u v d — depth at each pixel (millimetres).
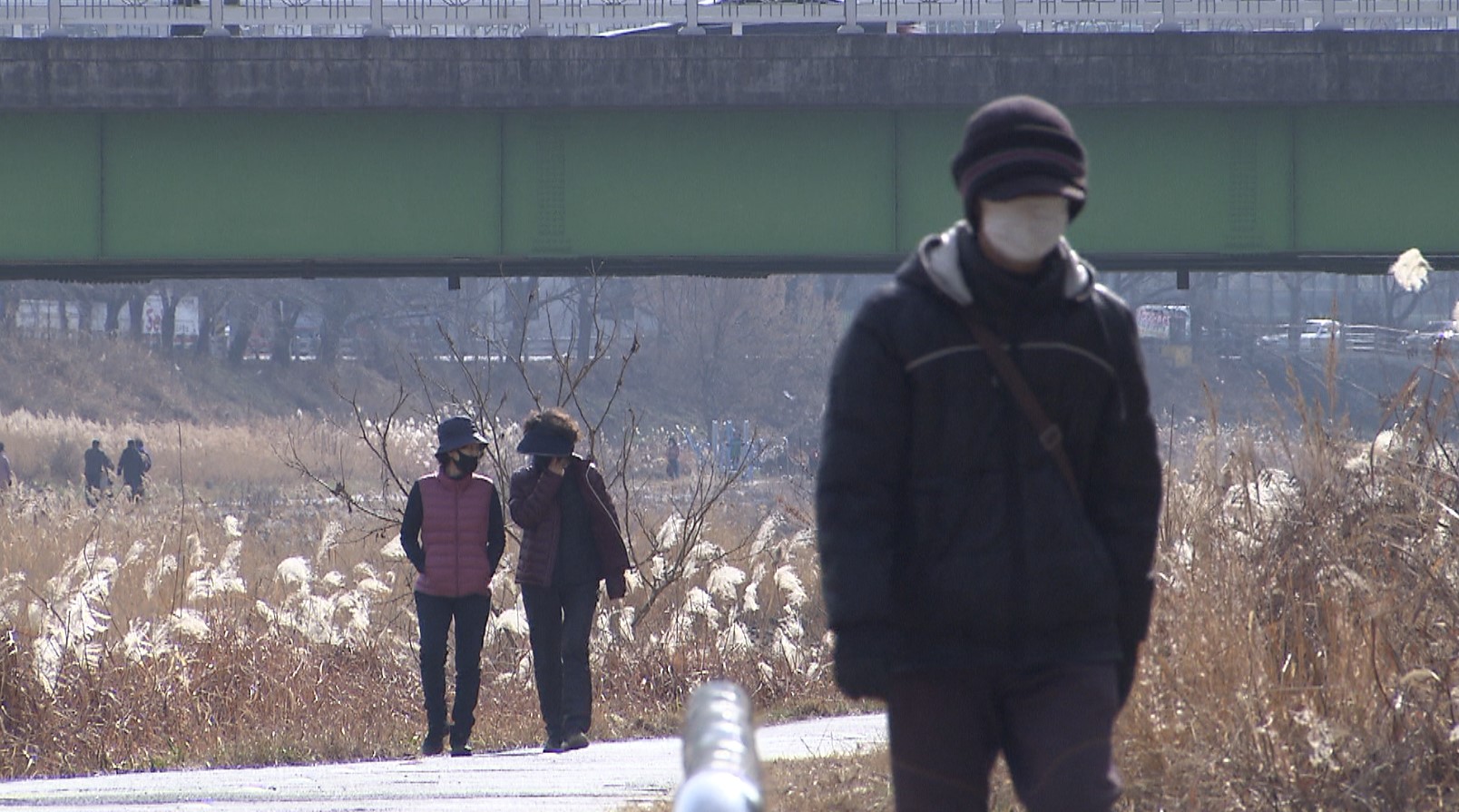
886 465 13102
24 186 81750
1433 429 25484
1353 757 21922
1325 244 82688
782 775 28062
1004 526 12992
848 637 12836
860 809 24031
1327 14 79688
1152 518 13719
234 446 178625
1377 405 25969
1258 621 23500
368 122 82688
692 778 6426
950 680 13125
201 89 79562
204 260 82375
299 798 28469
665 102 79875
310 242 82500
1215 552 24438
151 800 28656
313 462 176500
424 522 41562
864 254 82688
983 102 79250
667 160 82750
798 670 59219
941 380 13016
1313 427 25578
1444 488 24984
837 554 12914
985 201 12844
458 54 79938
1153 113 82500
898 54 79438
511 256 82625
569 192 82750
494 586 59875
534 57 79938
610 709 53812
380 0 80938
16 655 43375
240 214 82312
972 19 80562
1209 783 21641
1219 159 82625
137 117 82125
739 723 6965
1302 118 82625
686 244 82688
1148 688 22812
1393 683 22406
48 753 41906
